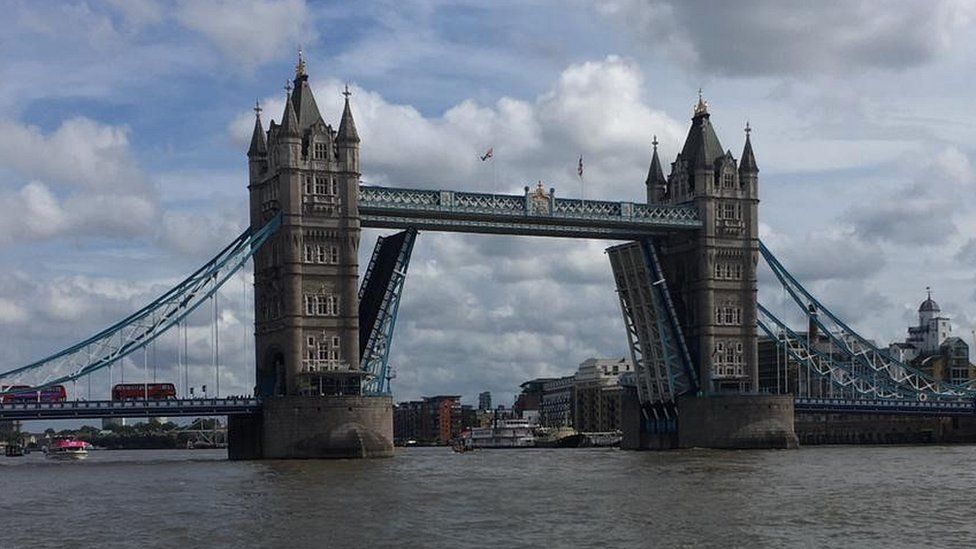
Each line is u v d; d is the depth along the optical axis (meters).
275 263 172.12
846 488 104.19
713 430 196.88
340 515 84.19
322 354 169.62
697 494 98.50
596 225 194.00
